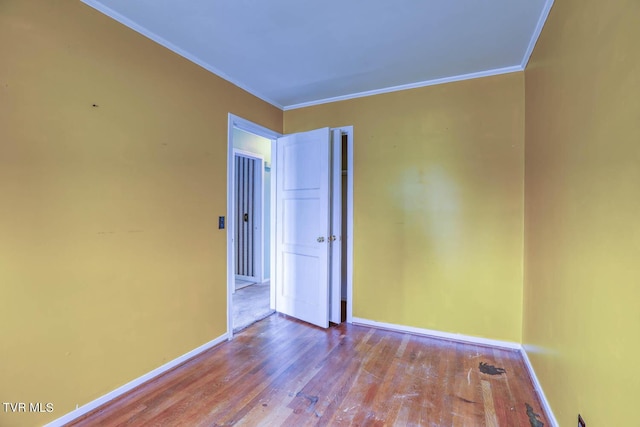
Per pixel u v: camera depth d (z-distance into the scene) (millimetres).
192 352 2463
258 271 4938
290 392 2020
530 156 2332
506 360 2441
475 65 2574
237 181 5109
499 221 2660
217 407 1868
